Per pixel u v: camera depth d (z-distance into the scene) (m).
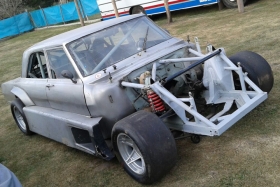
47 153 5.64
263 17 10.02
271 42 7.58
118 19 5.41
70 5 23.75
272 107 4.77
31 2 38.78
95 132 4.29
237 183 3.51
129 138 3.79
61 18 25.00
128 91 4.30
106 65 4.64
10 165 5.58
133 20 5.38
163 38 5.30
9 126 7.41
